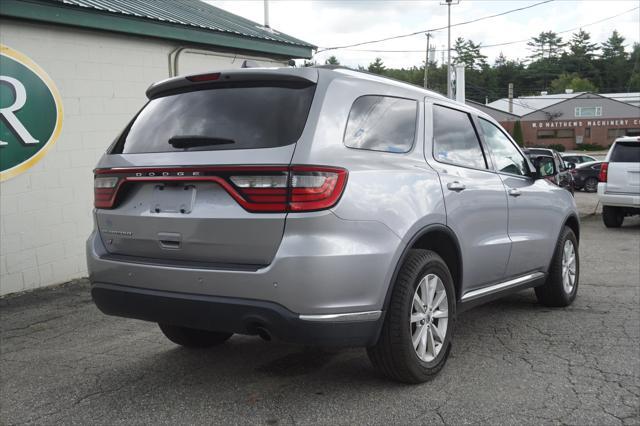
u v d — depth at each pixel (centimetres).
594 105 6794
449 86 3966
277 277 320
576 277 616
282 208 323
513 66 13262
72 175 751
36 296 678
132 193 376
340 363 432
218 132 352
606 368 418
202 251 345
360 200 340
